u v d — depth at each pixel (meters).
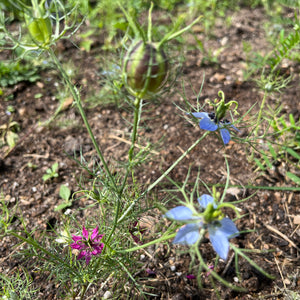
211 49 0.44
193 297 0.23
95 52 0.43
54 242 0.24
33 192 0.29
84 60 0.42
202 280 0.24
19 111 0.36
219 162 0.32
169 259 0.25
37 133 0.34
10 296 0.20
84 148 0.33
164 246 0.25
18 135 0.34
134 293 0.23
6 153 0.32
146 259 0.25
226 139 0.18
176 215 0.14
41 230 0.26
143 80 0.13
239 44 0.45
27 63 0.40
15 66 0.39
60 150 0.33
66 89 0.37
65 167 0.31
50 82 0.40
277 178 0.30
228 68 0.41
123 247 0.22
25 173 0.31
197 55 0.43
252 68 0.40
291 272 0.24
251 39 0.45
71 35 0.17
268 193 0.29
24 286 0.23
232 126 0.18
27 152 0.33
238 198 0.29
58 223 0.27
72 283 0.21
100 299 0.23
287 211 0.28
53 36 0.16
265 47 0.44
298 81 0.39
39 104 0.37
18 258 0.25
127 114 0.36
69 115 0.36
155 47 0.13
